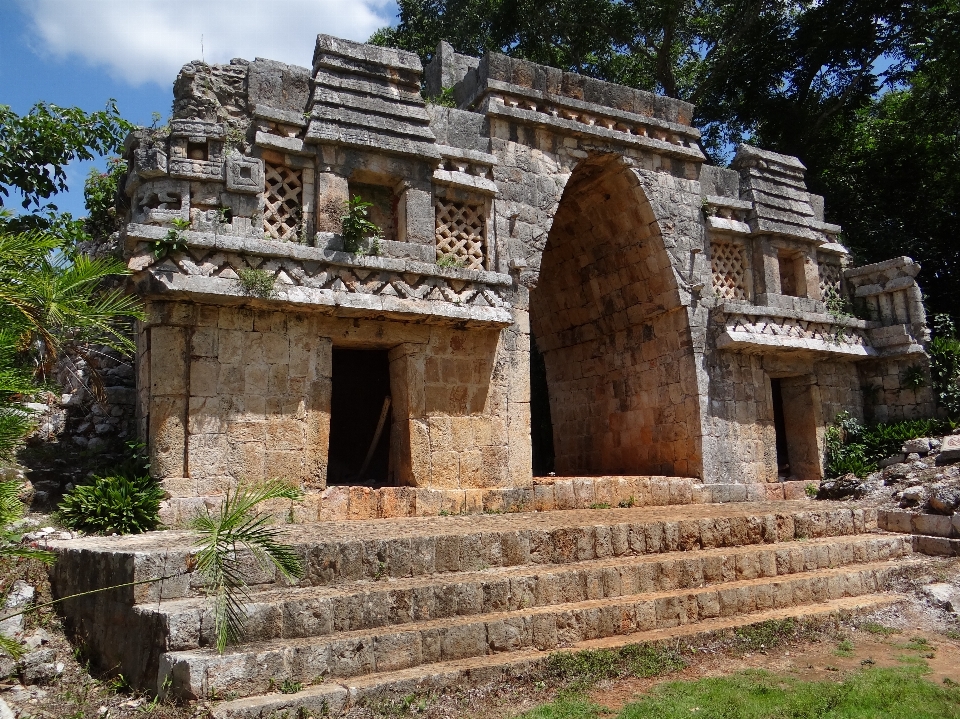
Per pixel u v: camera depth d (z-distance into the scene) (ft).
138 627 19.24
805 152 75.72
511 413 38.42
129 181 32.63
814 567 30.27
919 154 71.56
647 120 46.16
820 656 22.82
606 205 48.08
